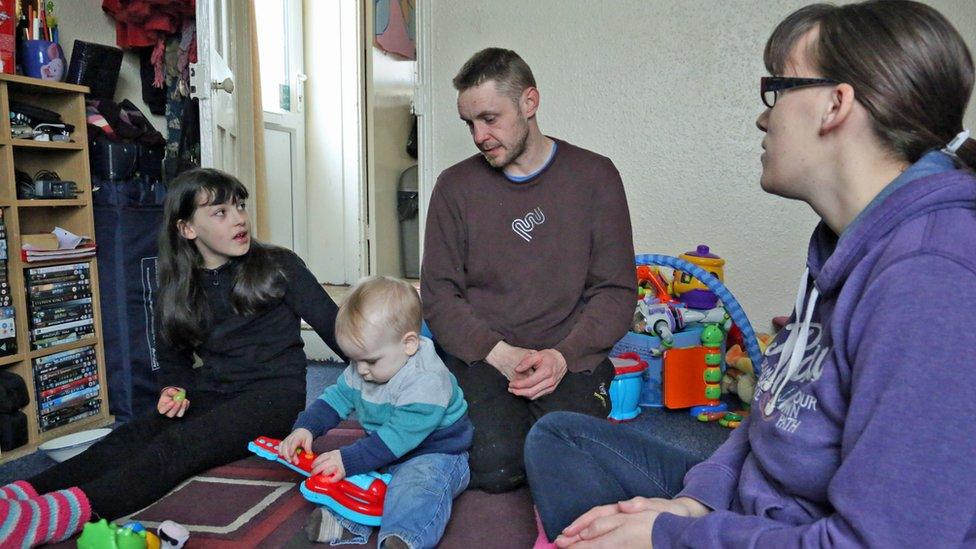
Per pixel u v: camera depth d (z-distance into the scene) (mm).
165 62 2621
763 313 2438
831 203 705
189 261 1607
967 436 521
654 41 2426
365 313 1265
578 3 2469
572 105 2516
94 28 2490
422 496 1190
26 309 2031
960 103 649
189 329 1604
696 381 2238
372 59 3549
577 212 1556
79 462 1425
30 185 2090
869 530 547
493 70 1458
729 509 818
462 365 1561
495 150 1502
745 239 2428
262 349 1647
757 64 2350
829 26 681
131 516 1325
